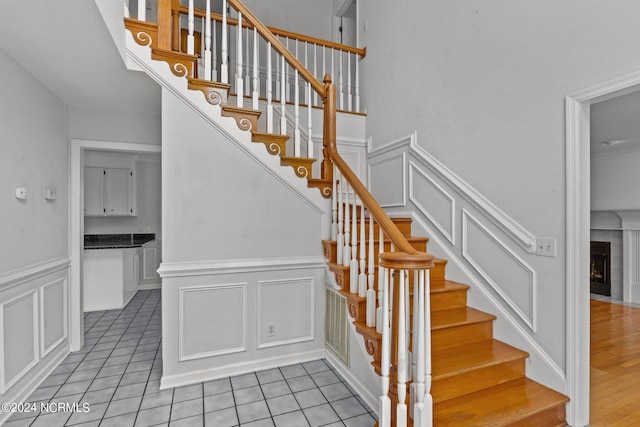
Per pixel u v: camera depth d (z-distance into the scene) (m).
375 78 3.78
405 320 1.56
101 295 4.12
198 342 2.34
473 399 1.81
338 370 2.47
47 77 2.28
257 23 2.52
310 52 4.58
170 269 2.25
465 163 2.55
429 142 2.93
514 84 2.17
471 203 2.46
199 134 2.35
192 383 2.29
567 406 1.84
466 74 2.54
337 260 2.55
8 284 1.94
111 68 2.16
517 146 2.15
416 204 3.05
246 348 2.48
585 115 1.85
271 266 2.54
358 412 1.96
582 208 1.82
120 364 2.60
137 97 2.66
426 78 2.97
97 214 4.97
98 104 2.81
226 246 2.42
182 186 2.30
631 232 4.76
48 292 2.46
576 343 1.81
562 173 1.89
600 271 5.19
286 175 2.58
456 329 2.14
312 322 2.68
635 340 3.19
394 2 3.45
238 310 2.46
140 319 3.76
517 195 2.15
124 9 2.14
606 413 1.94
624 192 4.74
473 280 2.44
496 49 2.30
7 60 1.96
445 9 2.76
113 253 4.17
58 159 2.64
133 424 1.84
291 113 3.50
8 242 1.96
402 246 1.66
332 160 2.66
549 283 1.95
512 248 2.17
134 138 3.08
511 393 1.87
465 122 2.55
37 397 2.12
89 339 3.14
